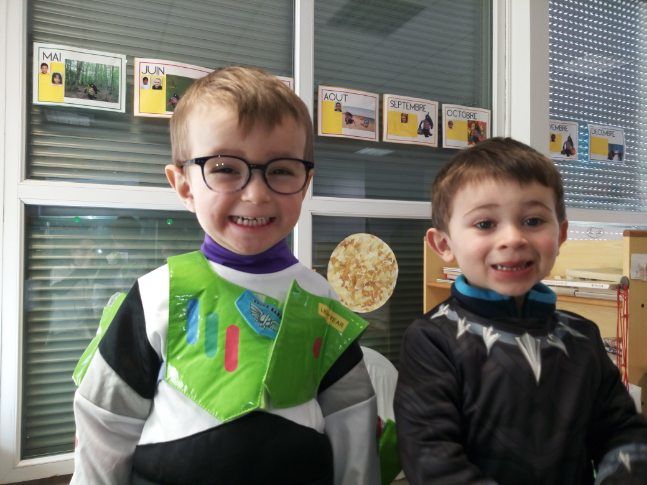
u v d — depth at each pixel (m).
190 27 1.64
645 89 2.40
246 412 0.53
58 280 1.48
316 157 1.80
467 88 2.09
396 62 1.95
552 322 0.69
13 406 1.38
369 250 1.86
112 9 1.54
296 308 0.61
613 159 2.30
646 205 2.41
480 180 0.66
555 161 2.16
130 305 0.60
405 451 0.62
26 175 1.43
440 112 2.00
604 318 1.64
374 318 1.90
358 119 1.84
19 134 1.40
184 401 0.55
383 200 1.87
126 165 1.55
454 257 0.73
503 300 0.66
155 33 1.59
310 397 0.60
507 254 0.63
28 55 1.43
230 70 0.65
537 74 2.03
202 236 1.64
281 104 0.60
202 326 0.58
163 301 0.58
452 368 0.64
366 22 1.89
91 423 0.57
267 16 1.75
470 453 0.62
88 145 1.50
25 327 1.44
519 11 2.04
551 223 0.66
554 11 2.16
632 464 0.60
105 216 1.53
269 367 0.55
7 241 1.38
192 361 0.56
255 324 0.59
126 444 0.58
